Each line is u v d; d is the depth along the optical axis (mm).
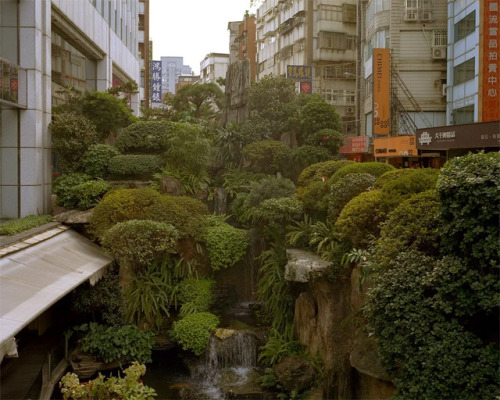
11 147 17891
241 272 18188
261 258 17641
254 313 17094
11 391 11039
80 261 14672
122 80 38062
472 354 7719
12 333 8523
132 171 20156
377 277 9352
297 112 24344
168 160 20922
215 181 22391
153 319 16156
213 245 17438
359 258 11711
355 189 13977
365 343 10820
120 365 14047
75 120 20328
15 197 17906
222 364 14781
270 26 52250
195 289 16922
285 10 46812
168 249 15852
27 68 17906
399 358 8492
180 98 38031
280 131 24359
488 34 19703
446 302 8070
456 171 8242
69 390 8078
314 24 42062
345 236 12594
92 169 20203
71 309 15664
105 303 15422
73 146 19891
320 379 12734
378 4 31391
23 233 15180
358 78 36156
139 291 16062
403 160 27688
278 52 49188
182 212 17250
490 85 19797
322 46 41281
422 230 9328
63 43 24203
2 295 10094
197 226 17328
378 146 27750
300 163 22734
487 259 7609
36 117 18078
